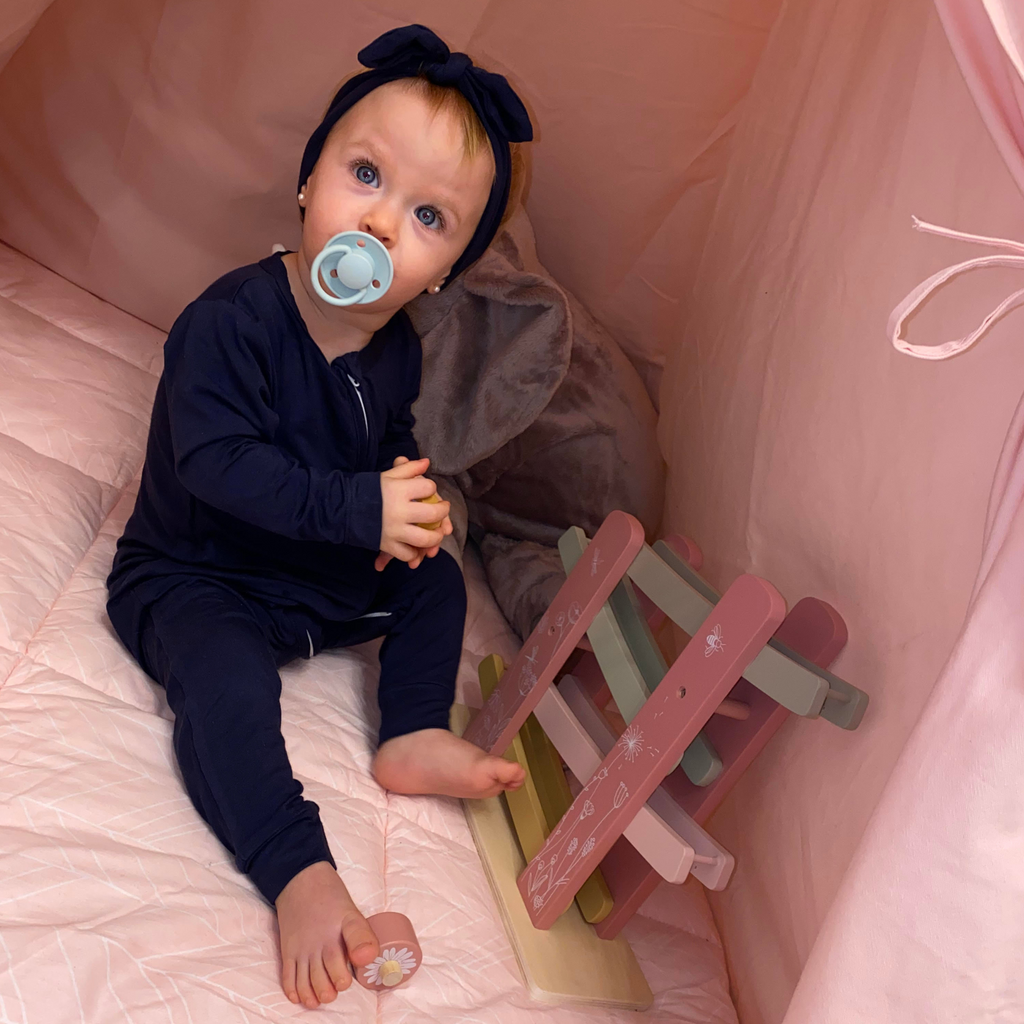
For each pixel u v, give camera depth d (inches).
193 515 38.8
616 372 56.9
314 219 36.9
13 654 34.6
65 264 58.2
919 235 34.9
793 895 37.6
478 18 52.1
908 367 34.4
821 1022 22.1
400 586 43.6
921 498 32.5
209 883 30.7
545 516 56.8
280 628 39.9
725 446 49.5
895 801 21.6
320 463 40.8
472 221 39.0
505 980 35.0
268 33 51.5
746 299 50.0
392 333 43.9
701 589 39.4
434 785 38.9
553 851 38.0
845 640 36.4
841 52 44.8
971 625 21.3
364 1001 30.7
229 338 36.8
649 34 51.8
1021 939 20.2
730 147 54.7
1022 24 20.4
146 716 35.4
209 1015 26.5
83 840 29.2
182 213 55.9
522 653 42.9
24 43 53.5
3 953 24.7
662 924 43.1
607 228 58.5
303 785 36.8
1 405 44.9
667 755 35.2
